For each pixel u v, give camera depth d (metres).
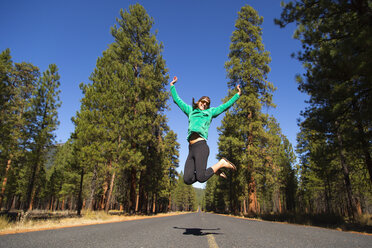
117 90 16.77
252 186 19.53
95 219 11.52
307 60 8.02
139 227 6.02
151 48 23.16
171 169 38.78
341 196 23.44
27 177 31.55
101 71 17.05
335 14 6.89
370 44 5.20
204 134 2.73
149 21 23.88
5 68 15.92
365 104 7.01
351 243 3.53
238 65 21.45
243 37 22.75
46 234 4.10
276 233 4.93
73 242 3.09
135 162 16.61
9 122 16.33
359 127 8.24
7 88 16.59
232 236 4.09
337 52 5.88
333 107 7.88
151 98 21.67
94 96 15.66
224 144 25.55
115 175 17.44
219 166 2.63
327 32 7.35
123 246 2.81
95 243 3.03
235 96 3.17
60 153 34.25
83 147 15.05
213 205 83.56
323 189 25.78
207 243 3.13
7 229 5.25
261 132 19.92
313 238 4.11
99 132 14.95
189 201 107.12
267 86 21.25
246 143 21.19
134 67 21.92
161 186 33.66
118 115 16.06
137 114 18.83
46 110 17.31
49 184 39.69
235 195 30.64
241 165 20.55
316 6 7.40
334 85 7.41
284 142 30.69
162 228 5.68
